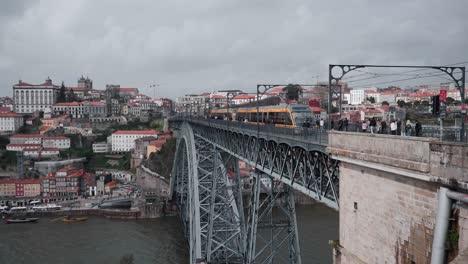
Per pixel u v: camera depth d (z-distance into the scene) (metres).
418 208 17.36
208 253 53.56
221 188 57.97
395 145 18.58
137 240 94.12
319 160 28.19
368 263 20.62
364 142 20.81
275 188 42.72
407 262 17.94
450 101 42.66
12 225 111.88
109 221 115.12
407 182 17.94
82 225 110.56
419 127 24.03
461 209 15.34
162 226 107.62
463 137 19.80
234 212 56.22
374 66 24.94
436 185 16.42
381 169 19.27
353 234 21.95
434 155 16.34
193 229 59.84
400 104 78.06
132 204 129.38
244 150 47.66
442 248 15.76
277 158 37.03
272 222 42.53
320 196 28.31
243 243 51.00
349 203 22.34
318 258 67.19
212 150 64.81
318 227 87.88
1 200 143.25
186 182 97.12
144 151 185.75
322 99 116.00
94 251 86.12
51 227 108.81
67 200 142.25
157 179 150.00
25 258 82.56
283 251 68.25
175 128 122.50
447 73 23.81
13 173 172.12
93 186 154.38
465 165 14.99
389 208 19.05
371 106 97.75
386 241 19.27
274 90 181.75
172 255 82.62
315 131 28.41
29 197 146.12
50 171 169.25
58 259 81.56
